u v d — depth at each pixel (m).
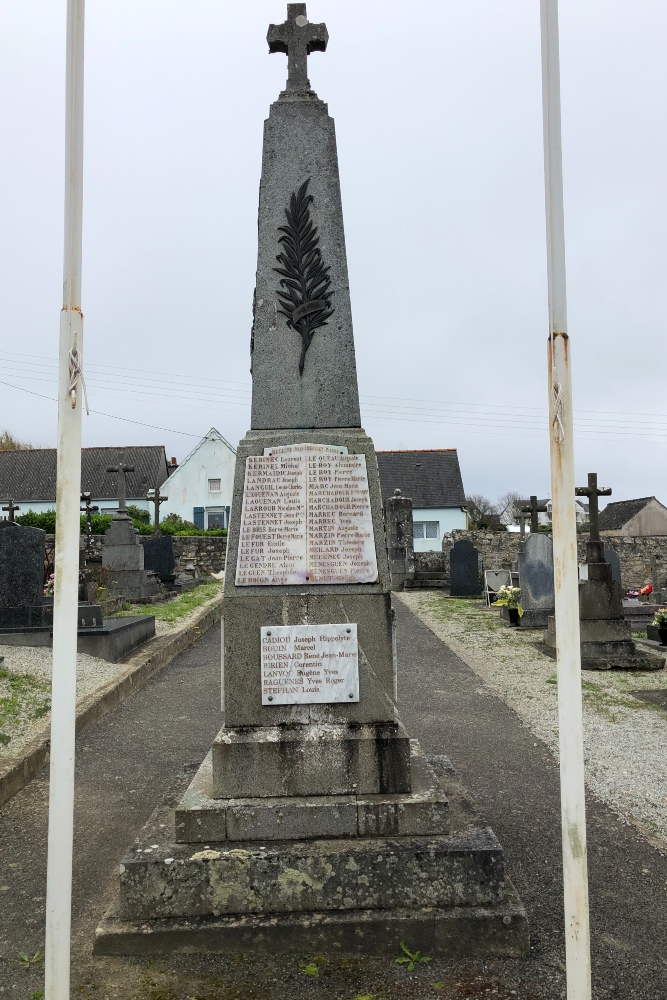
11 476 44.09
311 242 4.16
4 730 5.96
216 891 3.21
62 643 2.25
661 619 12.11
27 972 3.02
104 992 2.84
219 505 43.88
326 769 3.61
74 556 2.27
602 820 4.54
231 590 3.86
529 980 2.90
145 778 5.52
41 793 5.09
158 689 8.76
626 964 3.02
